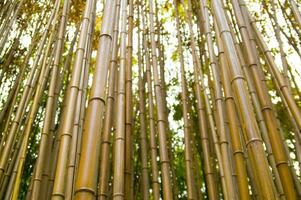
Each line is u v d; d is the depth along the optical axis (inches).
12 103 114.5
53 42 122.5
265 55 82.0
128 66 93.0
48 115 90.0
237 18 74.4
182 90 114.4
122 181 62.2
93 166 48.9
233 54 62.1
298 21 95.5
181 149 174.6
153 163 89.4
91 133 52.0
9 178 98.0
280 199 77.1
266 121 61.2
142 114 98.3
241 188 54.5
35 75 109.2
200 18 131.5
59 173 59.7
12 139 92.3
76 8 156.3
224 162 67.6
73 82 66.9
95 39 161.0
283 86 76.5
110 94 76.5
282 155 57.9
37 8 156.3
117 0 91.5
